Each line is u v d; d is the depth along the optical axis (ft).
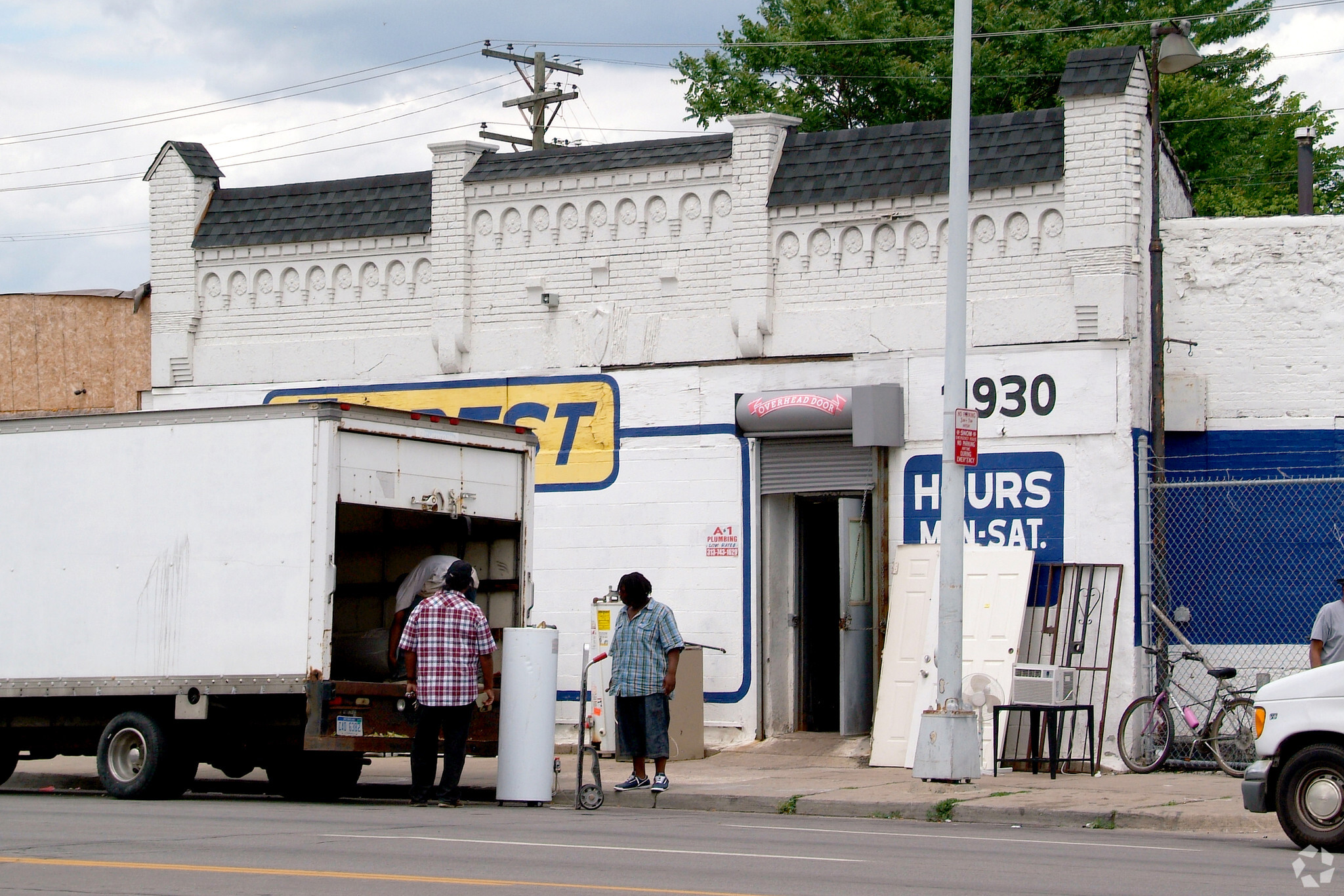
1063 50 202.59
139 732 87.25
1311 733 65.92
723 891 50.60
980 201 106.32
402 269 125.90
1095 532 100.73
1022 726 99.86
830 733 111.04
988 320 105.40
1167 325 109.81
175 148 134.10
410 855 59.41
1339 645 83.30
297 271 129.49
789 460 110.73
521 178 120.88
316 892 49.24
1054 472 101.96
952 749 86.33
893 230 108.99
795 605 112.47
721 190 114.42
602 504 116.16
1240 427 107.65
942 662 87.51
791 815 82.89
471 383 121.70
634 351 116.57
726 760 105.50
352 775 94.99
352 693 82.17
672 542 113.70
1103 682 98.78
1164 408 103.91
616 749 106.52
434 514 95.40
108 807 81.97
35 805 83.41
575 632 116.26
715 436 112.98
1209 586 106.22
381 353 125.70
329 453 82.23
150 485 86.69
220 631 83.61
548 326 119.85
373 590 100.99
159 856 58.70
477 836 67.05
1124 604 99.55
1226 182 222.07
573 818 78.18
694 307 114.73
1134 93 102.47
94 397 169.07
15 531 90.38
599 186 118.42
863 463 108.17
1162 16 210.59
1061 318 103.14
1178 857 62.90
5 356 170.71
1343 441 105.40
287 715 84.79
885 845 66.28
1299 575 104.73
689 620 112.37
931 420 106.11
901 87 203.00
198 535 84.89
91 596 87.66
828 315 110.22
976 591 101.19
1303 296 107.34
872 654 109.19
